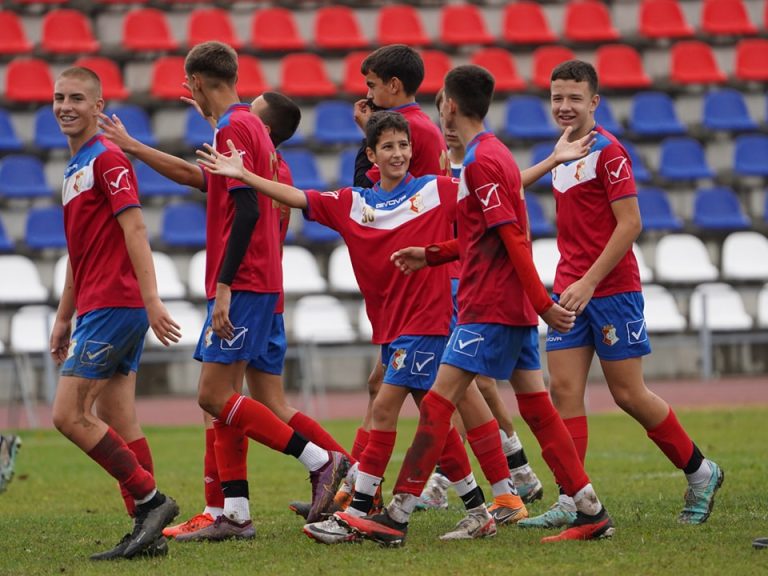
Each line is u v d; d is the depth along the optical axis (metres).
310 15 74.88
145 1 73.06
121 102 67.62
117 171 19.94
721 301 61.62
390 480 30.80
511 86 70.06
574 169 21.98
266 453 37.84
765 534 20.00
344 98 69.44
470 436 22.53
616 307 21.62
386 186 21.47
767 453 33.44
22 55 69.69
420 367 20.62
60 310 22.77
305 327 59.84
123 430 22.05
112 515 25.05
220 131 21.73
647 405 21.64
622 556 17.97
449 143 28.31
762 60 74.12
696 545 18.83
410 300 20.70
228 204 21.83
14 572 18.09
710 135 70.81
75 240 20.34
